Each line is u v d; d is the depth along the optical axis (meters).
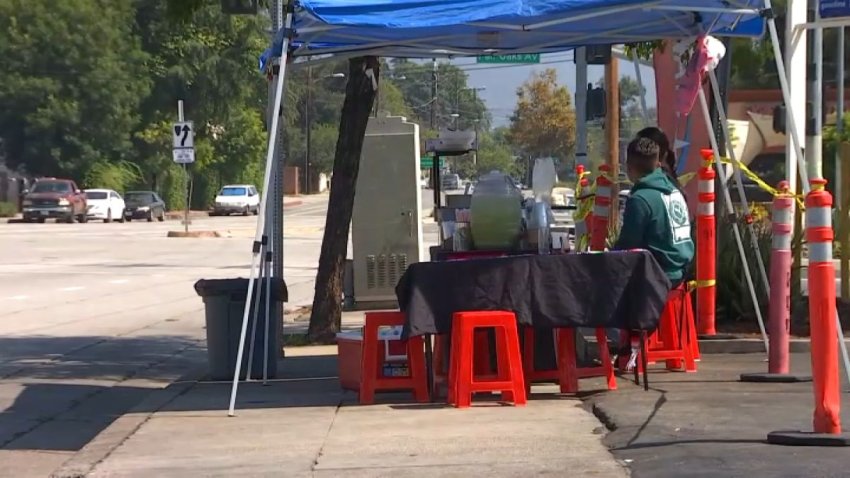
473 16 8.27
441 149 15.33
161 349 13.72
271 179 9.94
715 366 9.81
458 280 8.02
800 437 6.50
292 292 21.16
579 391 8.59
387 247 17.00
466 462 6.55
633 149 8.70
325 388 9.75
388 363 8.80
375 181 16.95
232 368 10.42
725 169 11.45
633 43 11.66
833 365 6.50
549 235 9.04
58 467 7.47
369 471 6.46
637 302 7.96
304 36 9.19
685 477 5.92
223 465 6.78
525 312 8.00
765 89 26.09
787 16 11.25
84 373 11.88
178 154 36.66
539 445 6.89
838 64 22.02
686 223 8.70
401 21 8.25
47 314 17.39
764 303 11.53
